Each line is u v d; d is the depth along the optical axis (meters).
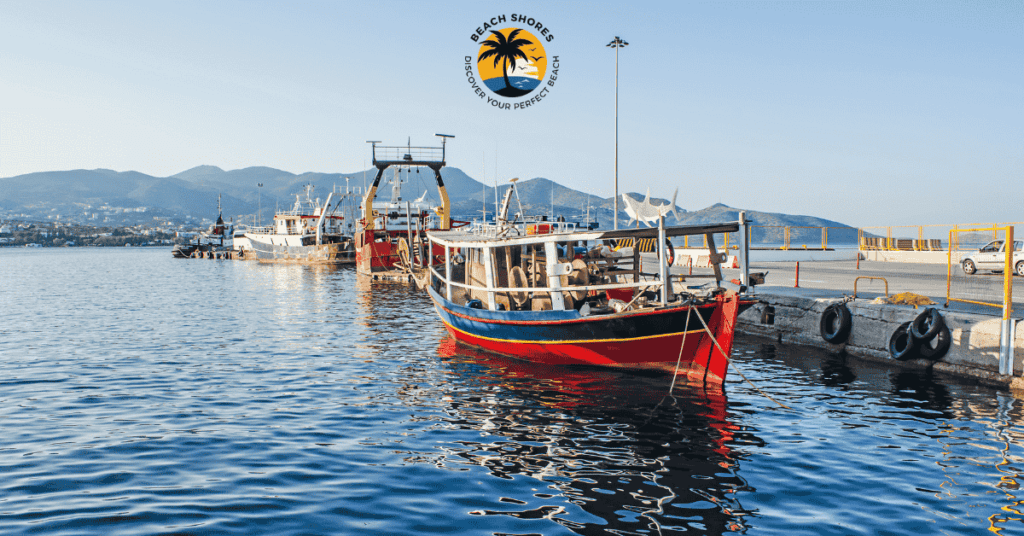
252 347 20.81
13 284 55.56
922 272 31.83
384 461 9.74
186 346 21.08
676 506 8.02
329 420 12.07
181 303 36.91
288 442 10.70
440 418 12.16
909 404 12.87
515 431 11.27
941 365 15.52
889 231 46.00
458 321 19.55
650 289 17.33
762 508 7.94
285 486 8.71
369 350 20.06
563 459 9.79
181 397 13.95
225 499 8.23
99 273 76.19
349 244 80.25
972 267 29.62
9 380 15.77
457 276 22.66
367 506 8.02
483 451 10.21
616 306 14.93
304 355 19.23
